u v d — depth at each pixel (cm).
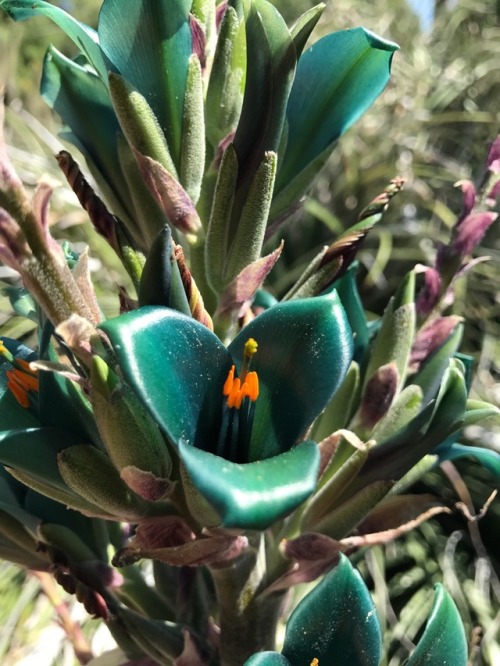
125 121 10
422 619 32
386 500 12
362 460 10
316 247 44
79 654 16
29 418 11
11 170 8
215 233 10
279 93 10
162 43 10
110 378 8
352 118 11
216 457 7
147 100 10
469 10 55
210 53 11
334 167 46
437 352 12
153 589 13
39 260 8
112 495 9
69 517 11
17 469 10
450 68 50
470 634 31
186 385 8
